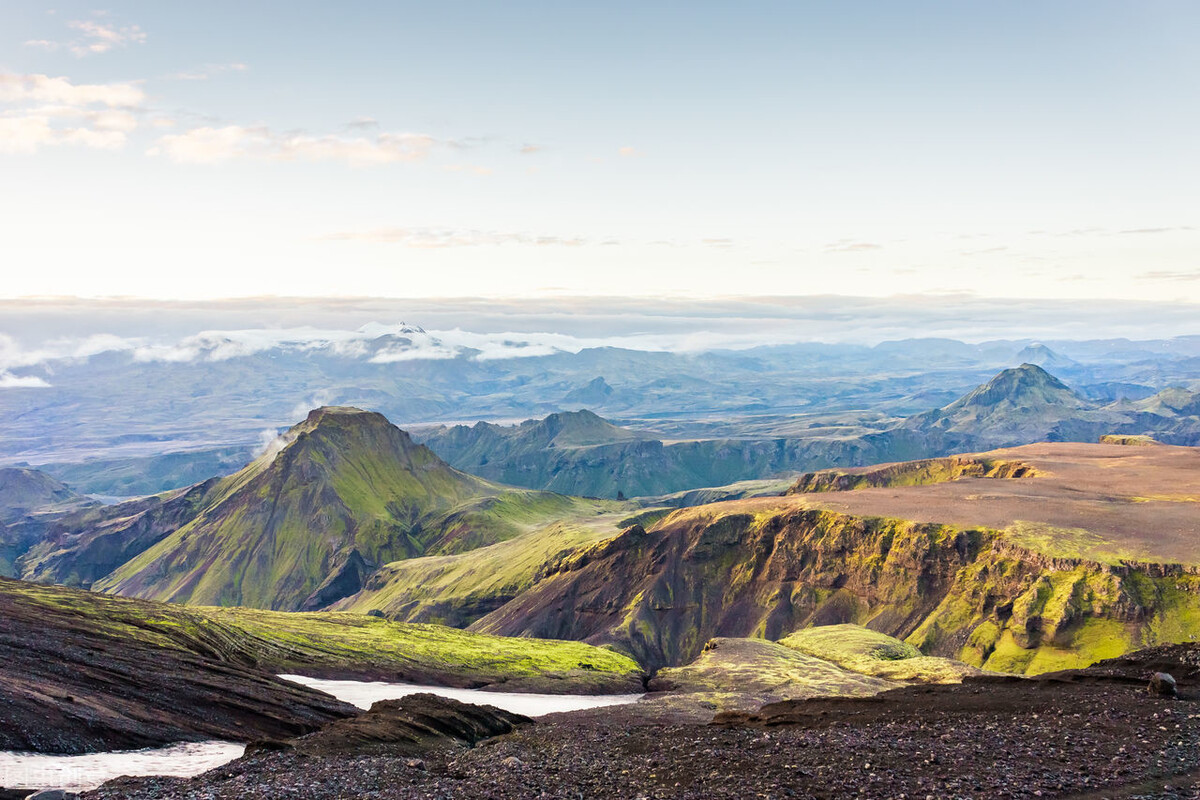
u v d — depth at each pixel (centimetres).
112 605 15000
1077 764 4169
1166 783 3797
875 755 4650
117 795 4544
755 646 19475
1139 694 5672
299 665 15462
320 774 5012
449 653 18838
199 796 4472
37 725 6400
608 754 5562
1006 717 5531
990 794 3784
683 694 13725
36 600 13238
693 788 4322
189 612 16788
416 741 6588
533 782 4728
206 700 8769
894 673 15712
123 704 7794
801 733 5644
